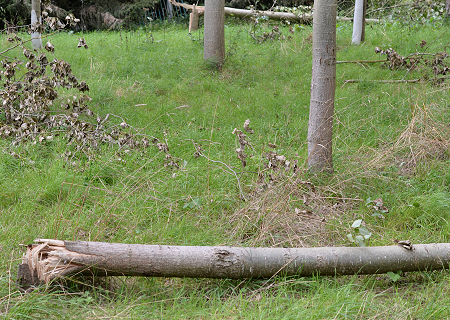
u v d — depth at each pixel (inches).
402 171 224.7
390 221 178.7
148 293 132.7
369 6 678.5
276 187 177.5
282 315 119.6
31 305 116.0
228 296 133.0
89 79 342.6
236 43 460.4
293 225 173.2
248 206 173.9
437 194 191.0
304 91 342.3
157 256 127.9
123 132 228.5
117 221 172.6
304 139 262.2
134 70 373.7
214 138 258.1
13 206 180.4
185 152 242.5
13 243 151.8
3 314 111.8
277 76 378.6
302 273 135.9
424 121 245.6
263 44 468.1
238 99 330.6
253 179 206.1
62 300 119.1
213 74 378.9
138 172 208.4
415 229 172.9
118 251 126.3
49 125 236.7
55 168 208.5
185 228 168.4
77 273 124.5
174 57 406.0
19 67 341.4
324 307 121.3
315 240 165.6
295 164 177.3
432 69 350.6
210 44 393.1
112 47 447.8
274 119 291.6
